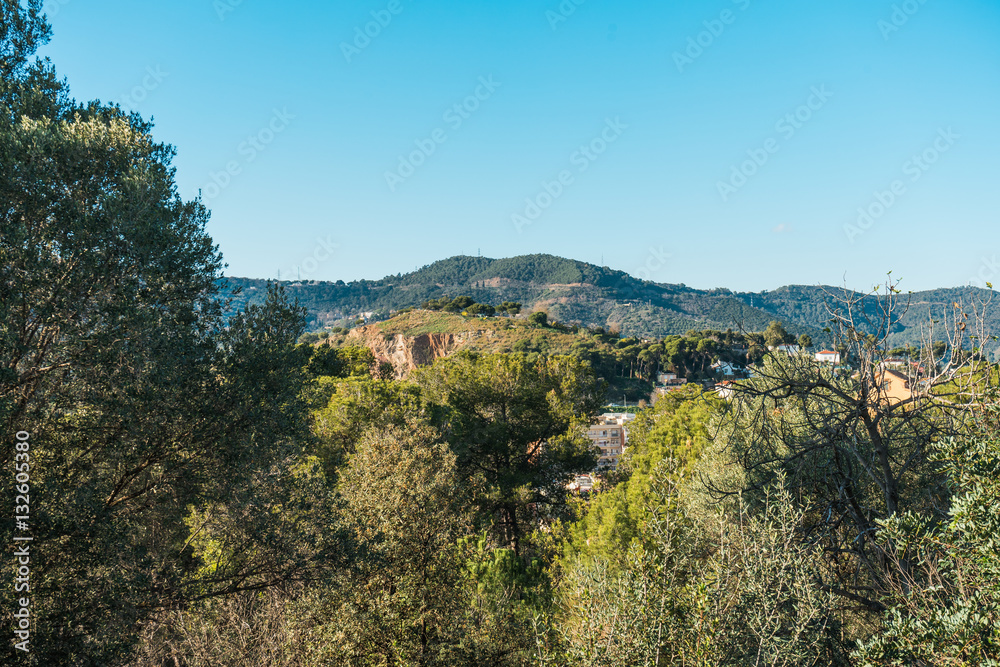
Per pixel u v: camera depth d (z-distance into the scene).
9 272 7.48
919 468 7.61
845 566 7.69
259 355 10.09
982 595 4.24
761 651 5.59
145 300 8.87
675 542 7.00
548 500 29.17
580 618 6.73
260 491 10.33
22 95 9.37
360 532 11.02
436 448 13.32
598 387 32.81
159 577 9.12
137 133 9.57
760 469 9.30
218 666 9.79
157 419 8.71
